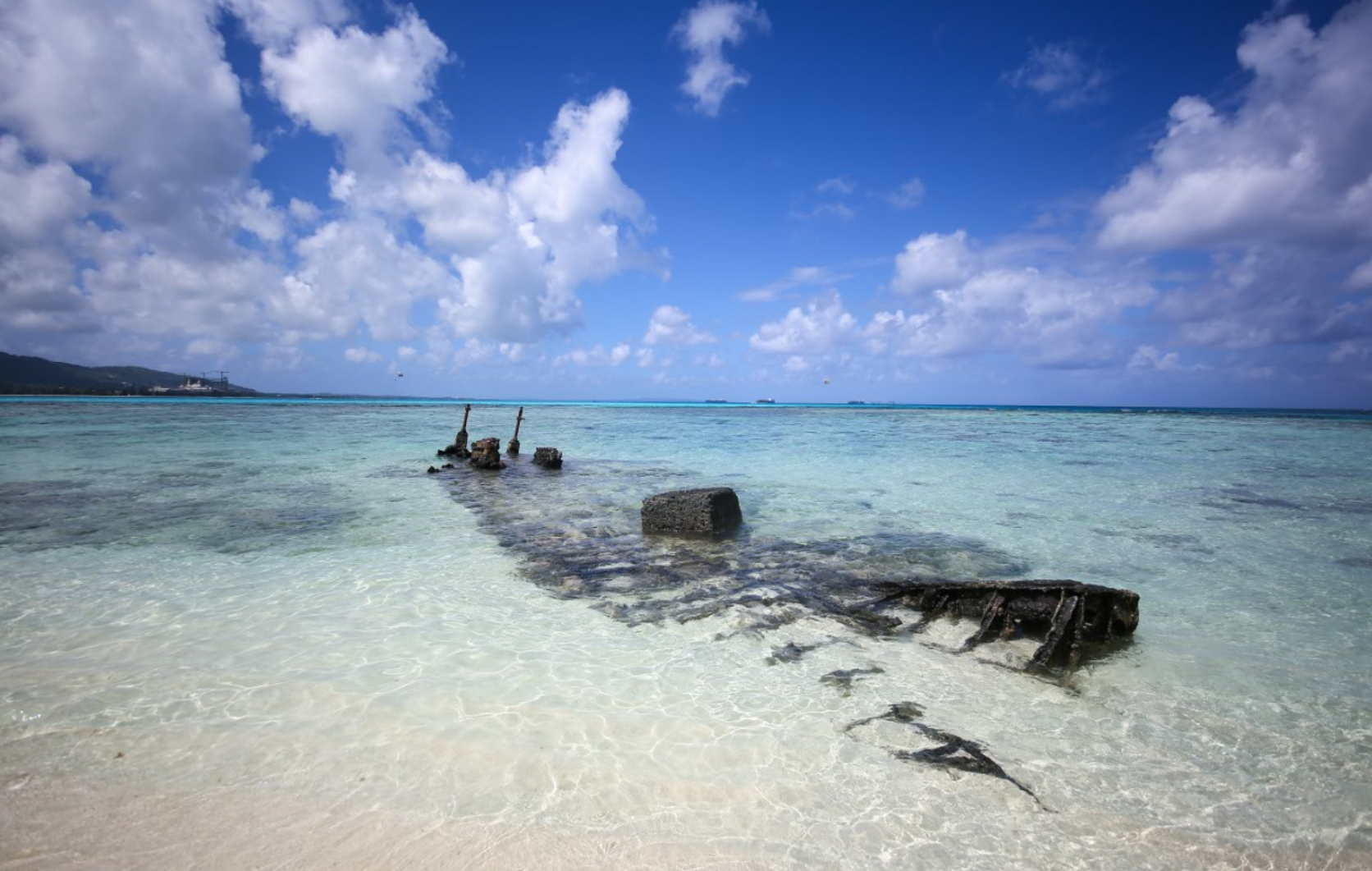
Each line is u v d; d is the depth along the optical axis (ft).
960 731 17.31
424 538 39.06
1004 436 132.46
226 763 15.15
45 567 32.04
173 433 121.39
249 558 34.17
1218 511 48.62
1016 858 12.65
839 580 30.86
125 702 18.01
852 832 13.24
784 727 17.35
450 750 15.83
